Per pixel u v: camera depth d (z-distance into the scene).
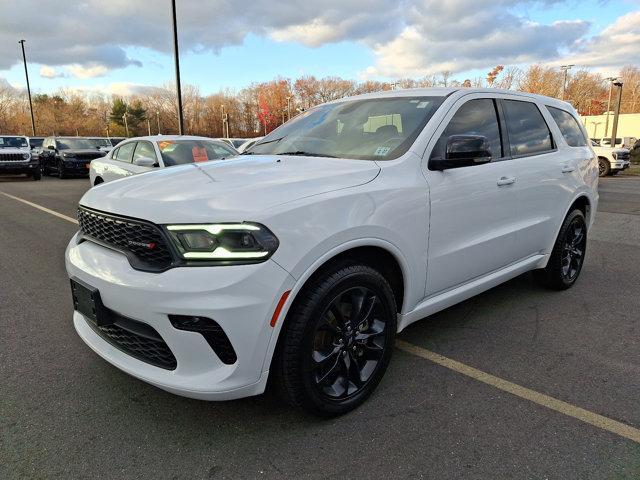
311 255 2.27
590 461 2.28
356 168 2.77
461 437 2.46
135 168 8.78
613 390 2.91
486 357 3.33
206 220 2.17
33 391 2.87
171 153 8.77
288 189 2.41
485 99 3.62
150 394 2.85
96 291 2.41
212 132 99.00
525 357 3.34
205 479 2.16
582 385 2.97
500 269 3.77
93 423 2.57
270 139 3.91
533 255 4.18
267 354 2.24
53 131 94.00
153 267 2.25
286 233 2.21
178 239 2.18
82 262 2.58
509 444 2.41
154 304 2.17
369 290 2.62
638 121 54.44
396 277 2.93
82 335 2.77
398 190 2.73
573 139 4.70
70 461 2.27
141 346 2.42
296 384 2.38
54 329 3.78
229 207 2.23
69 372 3.10
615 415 2.66
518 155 3.81
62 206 10.63
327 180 2.57
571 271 4.78
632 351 3.44
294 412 2.67
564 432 2.50
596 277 5.25
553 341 3.59
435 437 2.46
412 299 2.96
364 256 2.68
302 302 2.33
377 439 2.44
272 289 2.17
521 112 3.99
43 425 2.54
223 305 2.10
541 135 4.18
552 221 4.22
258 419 2.61
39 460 2.28
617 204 11.66
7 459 2.28
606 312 4.17
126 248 2.41
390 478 2.18
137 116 98.62
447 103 3.29
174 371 2.27
